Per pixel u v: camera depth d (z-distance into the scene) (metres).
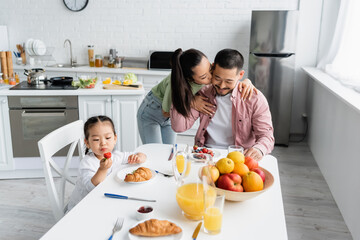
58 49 5.16
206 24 4.81
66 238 1.15
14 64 5.10
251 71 4.34
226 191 1.29
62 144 1.89
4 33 5.02
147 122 2.63
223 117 2.09
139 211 1.28
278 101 4.37
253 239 1.15
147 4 4.88
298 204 2.96
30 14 5.06
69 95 3.18
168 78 2.39
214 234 1.17
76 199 1.80
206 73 1.86
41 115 3.17
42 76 3.44
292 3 4.57
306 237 2.49
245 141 2.11
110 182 1.56
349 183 2.62
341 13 3.86
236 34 4.78
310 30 4.58
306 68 4.50
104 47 5.09
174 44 4.95
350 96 2.67
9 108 3.15
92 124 1.80
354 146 2.54
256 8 4.66
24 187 3.20
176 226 1.16
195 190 1.23
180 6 4.82
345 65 3.47
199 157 1.33
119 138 3.36
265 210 1.33
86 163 1.82
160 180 1.59
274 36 4.18
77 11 4.98
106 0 4.93
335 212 2.85
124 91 3.23
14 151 3.24
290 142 4.68
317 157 3.91
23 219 2.67
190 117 2.09
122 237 1.15
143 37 4.98
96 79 3.58
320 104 3.91
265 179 1.42
